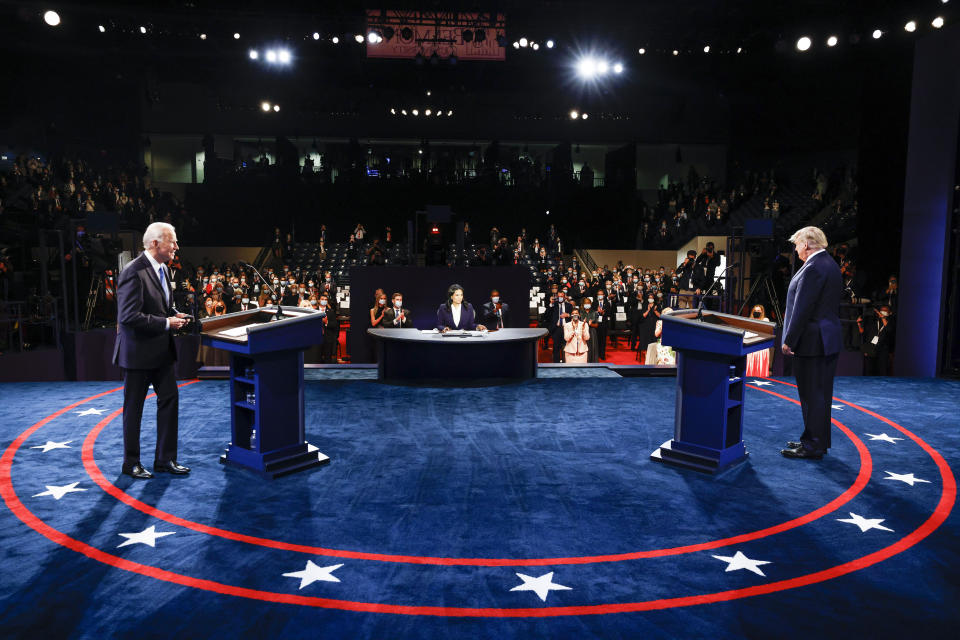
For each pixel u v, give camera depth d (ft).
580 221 84.02
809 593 10.35
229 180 81.51
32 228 52.01
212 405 22.22
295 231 82.84
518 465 16.49
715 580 10.77
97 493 14.44
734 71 73.51
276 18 48.21
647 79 82.89
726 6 43.57
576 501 14.17
